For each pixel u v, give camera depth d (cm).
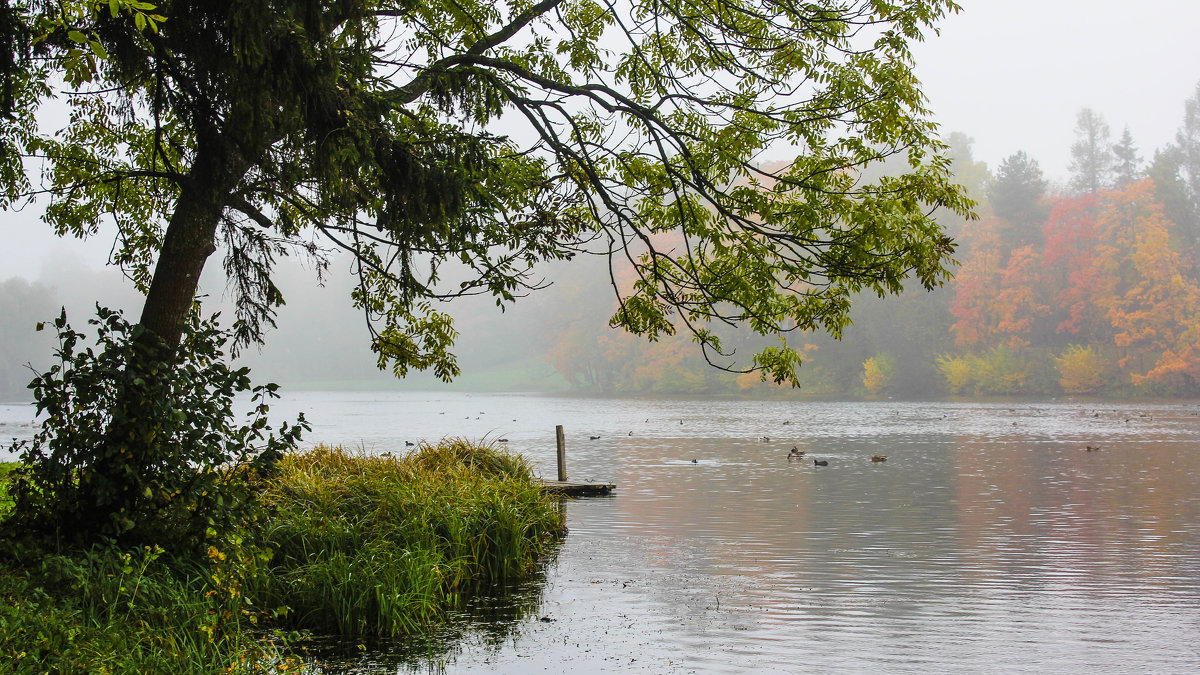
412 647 939
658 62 1167
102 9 794
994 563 1350
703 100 1069
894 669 880
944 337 9244
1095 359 7906
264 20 767
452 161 944
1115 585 1211
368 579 1002
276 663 802
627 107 1068
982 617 1059
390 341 1255
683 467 2759
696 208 1088
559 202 1134
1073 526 1669
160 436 866
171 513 886
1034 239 8619
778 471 2638
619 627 1015
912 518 1766
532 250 1126
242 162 919
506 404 9050
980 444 3581
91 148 1302
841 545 1490
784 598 1145
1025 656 918
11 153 1102
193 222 920
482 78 1002
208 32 791
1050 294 8394
